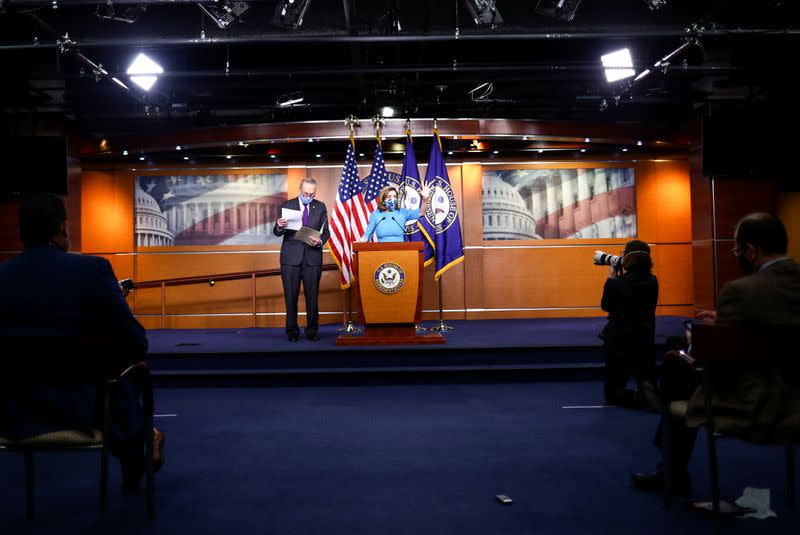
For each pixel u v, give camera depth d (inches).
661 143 402.6
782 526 109.7
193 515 118.1
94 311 109.9
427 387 255.3
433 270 423.5
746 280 103.5
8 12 259.8
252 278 400.8
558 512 118.3
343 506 122.7
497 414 205.6
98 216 418.3
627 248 217.9
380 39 267.0
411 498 127.3
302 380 263.4
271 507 122.4
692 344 101.4
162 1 247.4
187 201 420.8
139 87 342.3
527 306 424.5
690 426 106.7
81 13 284.4
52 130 385.7
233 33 289.6
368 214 334.0
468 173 427.2
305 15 278.2
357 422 196.7
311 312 319.6
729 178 386.6
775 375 98.3
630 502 123.6
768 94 372.2
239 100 403.5
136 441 126.2
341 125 370.9
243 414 209.8
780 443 96.7
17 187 372.8
